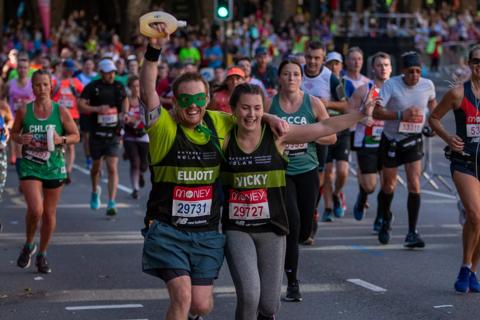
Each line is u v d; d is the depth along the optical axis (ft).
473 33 244.22
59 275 59.98
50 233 59.77
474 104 53.31
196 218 39.22
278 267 40.96
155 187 39.50
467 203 53.62
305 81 69.00
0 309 51.49
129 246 70.23
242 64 84.43
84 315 50.26
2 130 59.11
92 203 87.81
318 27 234.58
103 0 352.28
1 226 72.23
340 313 50.65
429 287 56.75
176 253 38.63
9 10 349.61
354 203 93.25
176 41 225.56
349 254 67.05
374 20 206.08
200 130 39.27
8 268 62.13
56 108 58.03
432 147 142.82
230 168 40.34
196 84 38.78
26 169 58.23
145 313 50.70
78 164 130.93
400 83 67.10
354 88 79.97
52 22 291.38
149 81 38.86
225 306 52.29
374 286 57.00
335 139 53.98
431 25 238.89
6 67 102.78
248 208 40.45
